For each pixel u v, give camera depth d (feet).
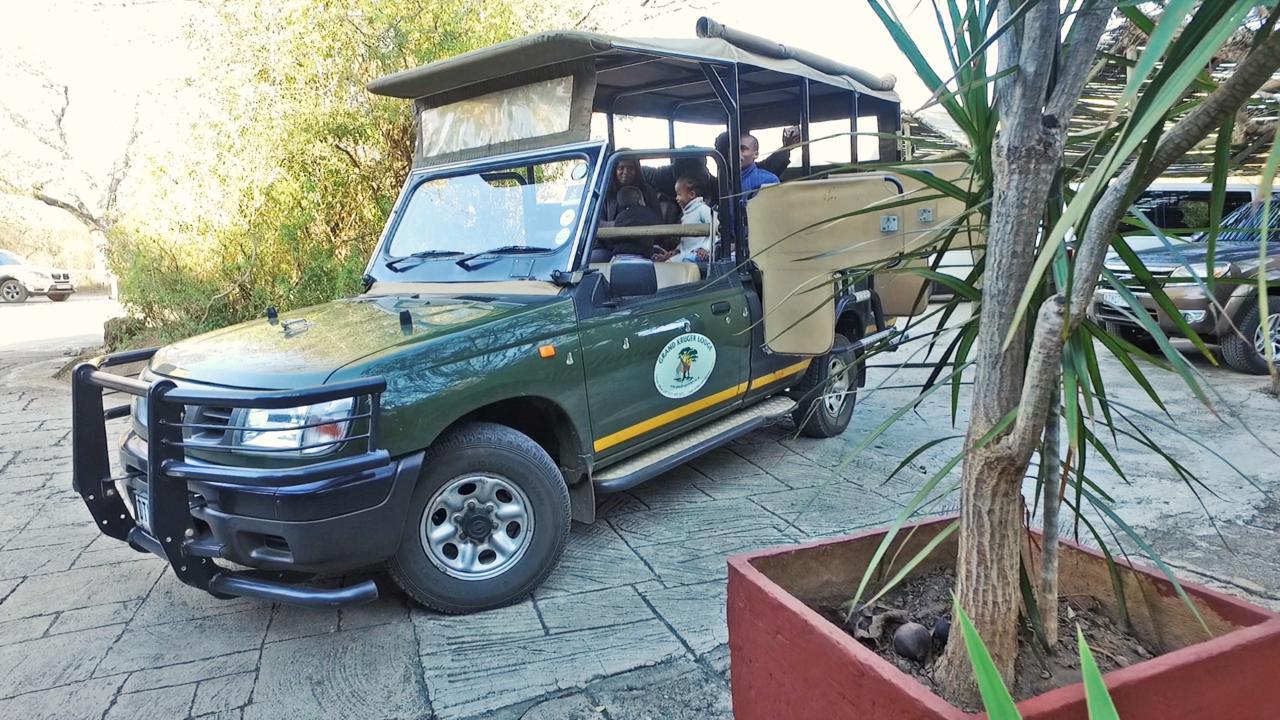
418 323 11.27
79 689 9.37
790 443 18.83
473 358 10.76
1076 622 6.03
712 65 14.43
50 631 10.79
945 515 7.16
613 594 11.41
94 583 12.30
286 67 25.46
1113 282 4.48
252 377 9.79
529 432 12.82
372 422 9.45
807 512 14.35
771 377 16.52
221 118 26.81
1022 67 4.60
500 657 9.81
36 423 22.88
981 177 5.33
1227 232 4.68
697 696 8.91
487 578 10.92
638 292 12.13
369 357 9.96
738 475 16.60
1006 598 5.18
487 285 13.05
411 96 15.12
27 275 79.92
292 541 9.25
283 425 9.42
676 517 14.32
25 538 14.23
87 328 50.14
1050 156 4.71
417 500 10.36
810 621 5.31
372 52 25.57
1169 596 5.72
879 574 6.74
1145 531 13.12
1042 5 4.44
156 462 9.31
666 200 19.10
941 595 6.59
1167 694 4.59
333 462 9.24
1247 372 24.04
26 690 9.38
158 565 12.97
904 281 19.77
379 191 27.58
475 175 14.28
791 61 17.35
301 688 9.27
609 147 13.46
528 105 13.64
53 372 30.68
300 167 26.45
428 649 10.05
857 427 20.30
